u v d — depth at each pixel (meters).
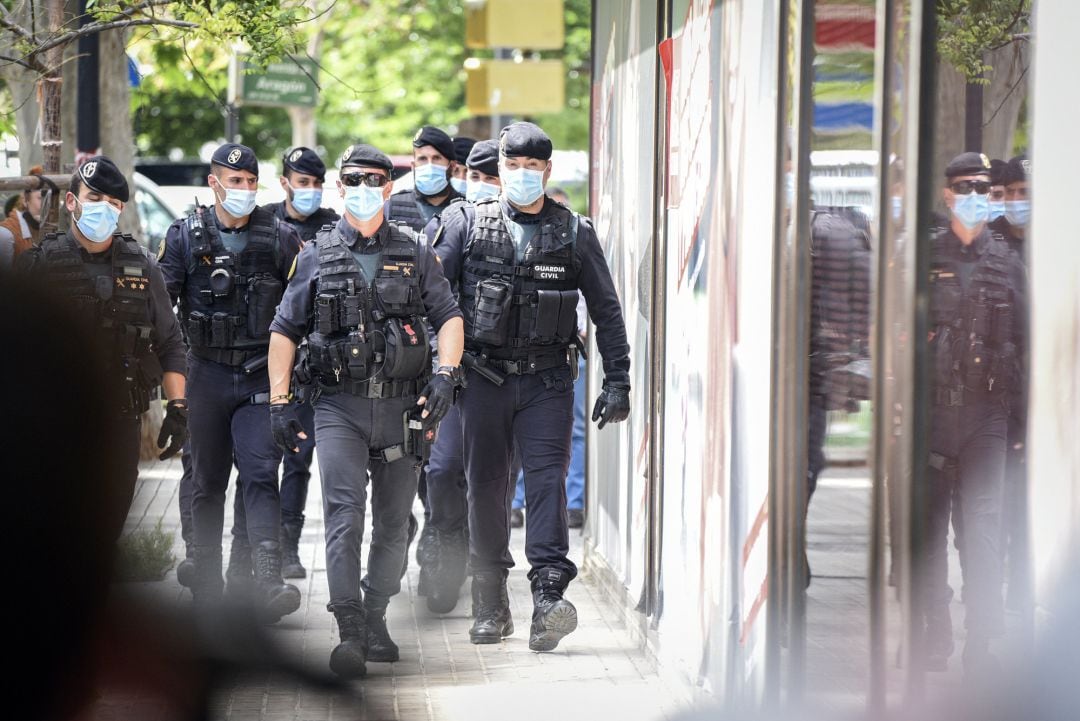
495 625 20.94
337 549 18.47
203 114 120.44
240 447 21.84
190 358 22.03
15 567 3.85
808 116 11.58
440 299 18.95
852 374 10.59
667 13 18.91
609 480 24.47
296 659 15.81
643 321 20.97
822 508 11.21
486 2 50.44
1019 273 10.68
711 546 15.48
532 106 51.84
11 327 3.86
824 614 11.09
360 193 18.09
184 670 5.85
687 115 17.23
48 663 3.92
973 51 10.81
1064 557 7.43
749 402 13.54
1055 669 7.26
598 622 22.45
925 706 8.74
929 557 9.45
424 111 105.69
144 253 18.02
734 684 14.04
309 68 50.78
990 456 10.21
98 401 3.94
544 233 19.75
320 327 18.36
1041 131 8.02
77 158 36.00
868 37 10.29
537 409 20.08
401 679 18.52
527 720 16.34
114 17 26.64
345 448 18.56
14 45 25.75
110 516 3.96
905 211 9.45
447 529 22.94
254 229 22.05
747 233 13.74
